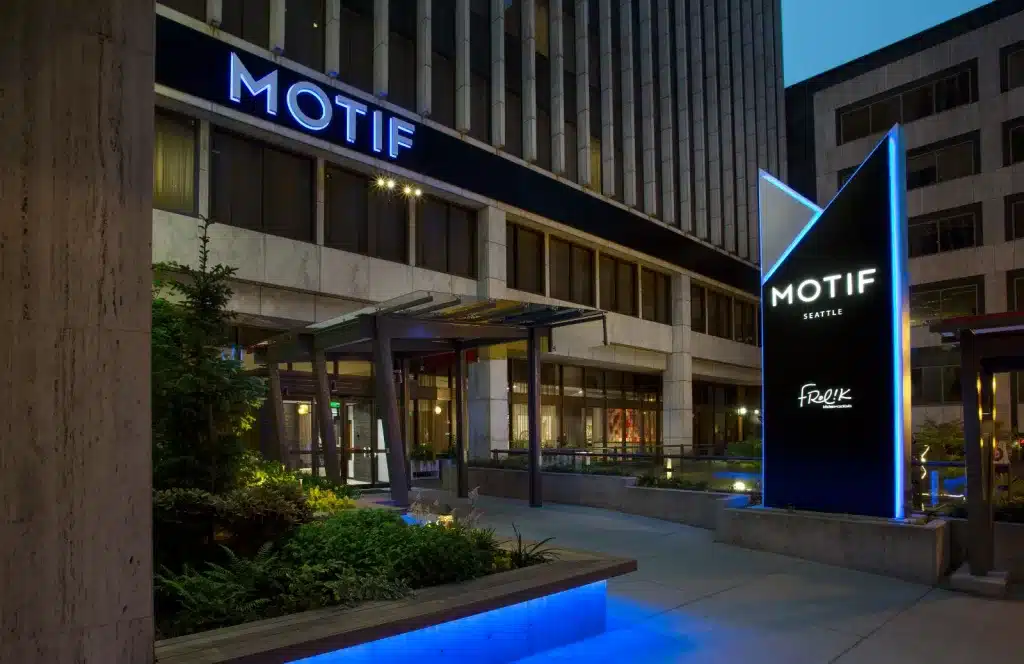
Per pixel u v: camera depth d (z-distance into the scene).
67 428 3.79
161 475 7.35
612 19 31.23
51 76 3.85
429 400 24.42
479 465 19.12
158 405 7.54
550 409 30.62
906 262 10.66
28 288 3.72
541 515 14.21
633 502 14.45
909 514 10.23
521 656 6.04
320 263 18.73
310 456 18.56
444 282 22.27
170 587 5.52
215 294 8.18
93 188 3.96
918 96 41.34
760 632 6.81
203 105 16.23
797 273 11.41
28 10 3.80
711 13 38.66
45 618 3.66
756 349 42.31
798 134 47.19
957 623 7.26
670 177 33.41
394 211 21.31
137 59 4.17
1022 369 9.75
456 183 22.45
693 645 6.41
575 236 27.52
